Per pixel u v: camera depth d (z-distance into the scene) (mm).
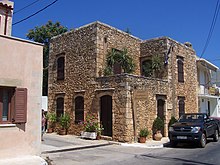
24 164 8977
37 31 31906
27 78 10477
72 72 18922
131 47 20219
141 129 16031
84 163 9789
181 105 20797
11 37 10109
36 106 10680
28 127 10375
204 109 29422
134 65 18562
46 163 9430
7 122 9836
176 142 14695
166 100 18891
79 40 18672
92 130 16484
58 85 19984
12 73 10031
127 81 15531
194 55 23688
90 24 17953
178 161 10086
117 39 18953
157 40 20203
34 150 10516
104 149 13414
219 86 36031
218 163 9633
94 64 17328
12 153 9844
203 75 29875
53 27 32750
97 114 16750
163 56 19703
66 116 18641
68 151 12695
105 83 16562
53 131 19812
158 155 11609
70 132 18516
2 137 9609
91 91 17375
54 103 20141
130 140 15312
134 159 10602
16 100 9953
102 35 17781
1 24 11805
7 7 11922
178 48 21203
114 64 18141
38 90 10805
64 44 19891
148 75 19766
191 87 22609
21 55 10375
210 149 13289
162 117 18516
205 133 14594
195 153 12102
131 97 15703
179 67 21141
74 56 18906
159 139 16641
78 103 18234
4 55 9883
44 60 31594
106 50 17953
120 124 15484
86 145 13945
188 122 14867
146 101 16875
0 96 9781
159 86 18281
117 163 9758
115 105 15859
